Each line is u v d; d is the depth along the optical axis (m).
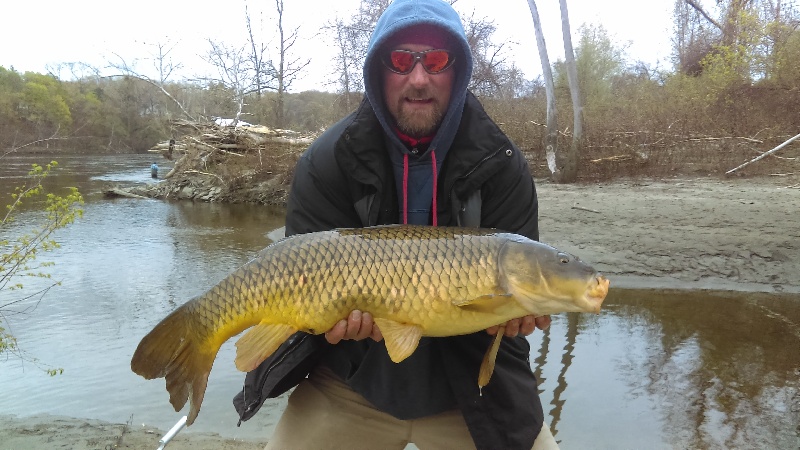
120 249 5.16
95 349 2.68
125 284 3.93
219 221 6.91
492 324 0.93
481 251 0.92
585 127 7.60
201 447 1.77
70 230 6.12
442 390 1.09
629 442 1.81
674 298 3.46
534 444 1.12
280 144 9.18
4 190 9.41
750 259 3.87
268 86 12.80
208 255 4.95
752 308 3.26
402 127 1.12
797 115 7.14
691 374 2.34
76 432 1.86
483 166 1.08
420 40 1.11
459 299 0.91
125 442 1.80
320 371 1.17
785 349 2.62
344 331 0.94
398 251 0.92
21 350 2.65
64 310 3.31
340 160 1.09
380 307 0.92
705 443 1.79
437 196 1.12
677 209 4.91
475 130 1.08
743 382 2.25
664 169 7.02
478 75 10.37
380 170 1.09
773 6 9.89
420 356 1.07
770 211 4.66
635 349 2.64
